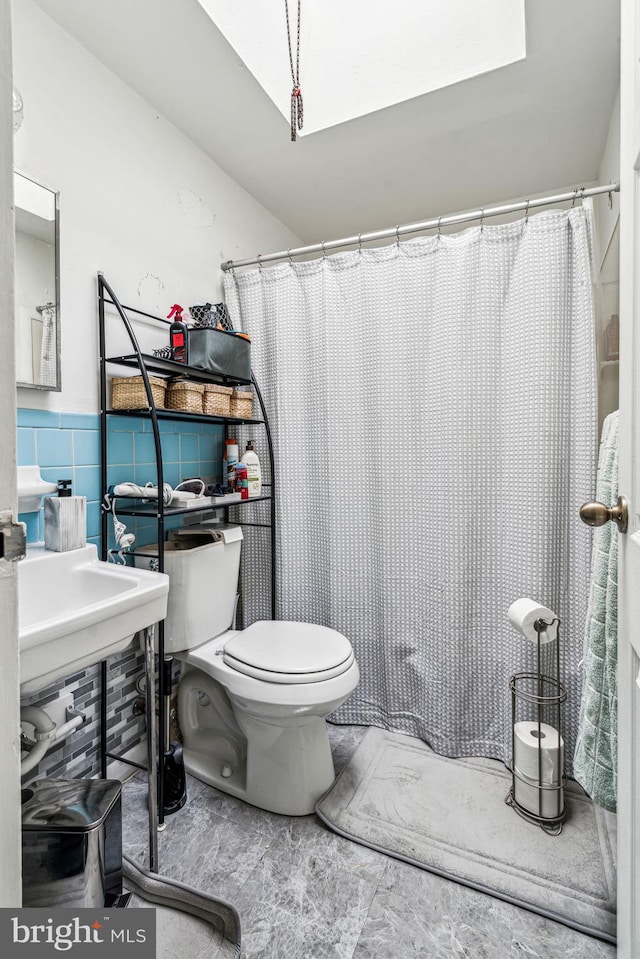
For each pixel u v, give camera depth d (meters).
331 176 2.04
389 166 1.97
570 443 1.51
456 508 1.63
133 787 1.50
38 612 1.11
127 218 1.52
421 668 1.73
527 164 1.96
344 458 1.84
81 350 1.37
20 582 1.08
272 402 1.96
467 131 1.74
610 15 1.26
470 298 1.61
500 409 1.60
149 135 1.60
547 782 1.32
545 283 1.50
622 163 0.79
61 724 1.30
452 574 1.64
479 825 1.31
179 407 1.54
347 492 1.84
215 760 1.59
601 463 1.06
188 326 1.59
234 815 1.39
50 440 1.28
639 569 0.69
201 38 1.33
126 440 1.53
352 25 1.57
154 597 1.07
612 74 1.46
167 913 1.08
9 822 0.40
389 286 1.75
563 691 1.41
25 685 0.82
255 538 1.99
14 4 1.18
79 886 0.94
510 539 1.58
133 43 1.35
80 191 1.36
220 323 1.74
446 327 1.64
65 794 1.02
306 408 1.92
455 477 1.63
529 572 1.53
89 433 1.40
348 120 1.66
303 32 1.60
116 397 1.42
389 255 1.75
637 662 0.73
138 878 1.15
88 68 1.37
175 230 1.73
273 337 1.93
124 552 1.44
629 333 0.76
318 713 1.32
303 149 1.85
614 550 0.97
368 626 1.84
